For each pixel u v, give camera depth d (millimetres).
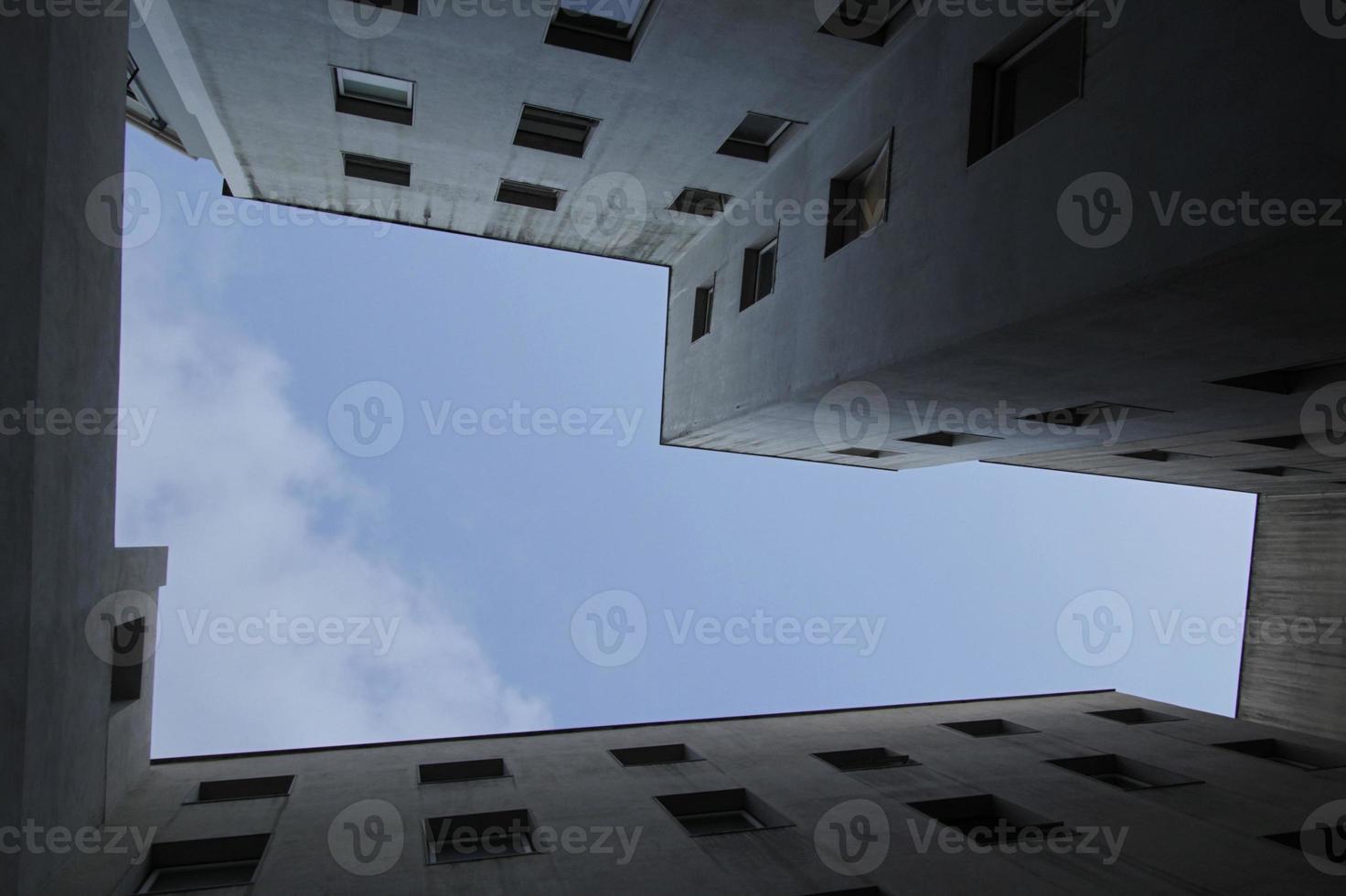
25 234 7250
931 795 14930
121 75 9867
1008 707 22766
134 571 11859
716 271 17953
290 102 13984
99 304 9445
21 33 6969
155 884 11273
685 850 12195
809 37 11656
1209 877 11766
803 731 19406
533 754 16812
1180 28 7141
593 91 13164
